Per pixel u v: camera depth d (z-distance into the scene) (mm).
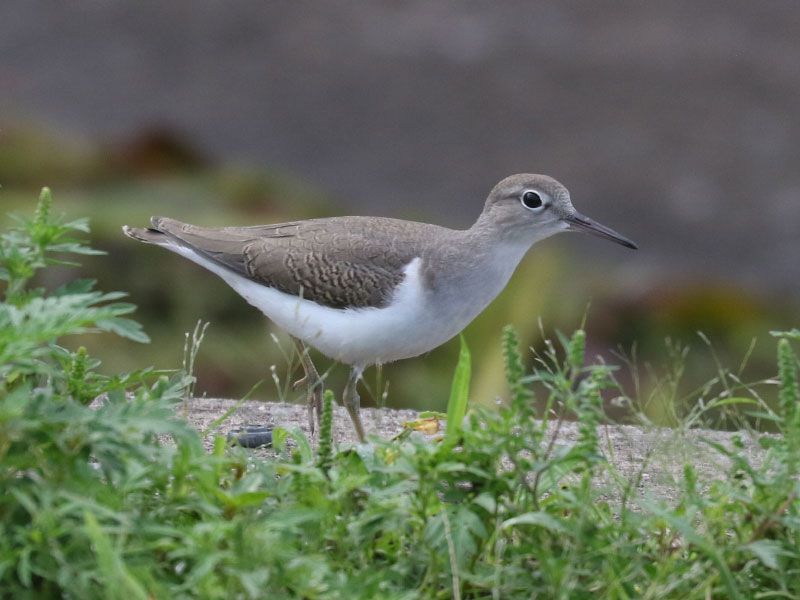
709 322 15805
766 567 6102
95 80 25172
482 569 5867
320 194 18641
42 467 5254
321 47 27391
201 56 26750
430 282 9227
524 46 27828
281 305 9539
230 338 13750
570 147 23891
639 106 25406
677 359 10609
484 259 9445
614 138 24094
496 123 24609
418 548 5926
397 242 9359
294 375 13469
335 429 9531
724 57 27484
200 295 13938
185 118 23938
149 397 6219
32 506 4969
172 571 5574
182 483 5727
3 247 6094
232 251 9758
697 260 19828
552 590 5598
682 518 5988
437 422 8641
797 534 6184
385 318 9180
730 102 25703
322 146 23516
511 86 26109
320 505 5848
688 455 7445
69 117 23203
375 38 27984
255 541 5043
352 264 9211
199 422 9352
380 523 5812
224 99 24844
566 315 15172
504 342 5984
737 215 21594
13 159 16922
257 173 18312
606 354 14797
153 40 26922
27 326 5180
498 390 13555
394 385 13562
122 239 14180
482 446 5879
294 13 28641
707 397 13375
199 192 17188
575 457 5926
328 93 25469
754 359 15234
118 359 13148
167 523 5605
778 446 6242
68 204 15328
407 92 25562
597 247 20156
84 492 5234
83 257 13961
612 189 22406
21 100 23594
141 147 18141
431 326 9344
